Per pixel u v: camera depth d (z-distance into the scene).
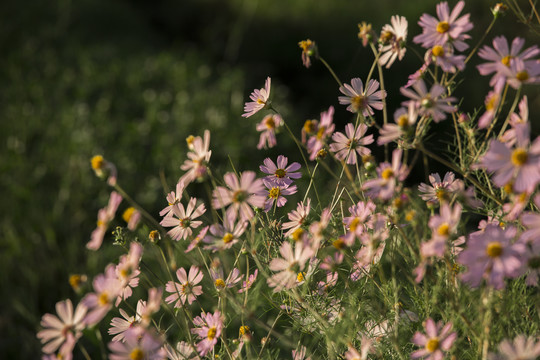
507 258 1.21
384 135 1.28
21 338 2.40
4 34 5.48
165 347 1.40
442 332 1.28
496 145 1.20
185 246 1.61
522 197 1.25
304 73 5.84
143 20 7.04
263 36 6.45
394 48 1.39
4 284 2.62
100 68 5.17
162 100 4.64
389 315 1.39
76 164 3.49
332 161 2.51
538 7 2.99
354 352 1.32
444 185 1.41
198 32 6.91
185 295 1.45
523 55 1.29
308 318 1.43
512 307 1.30
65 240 2.96
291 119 4.43
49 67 4.96
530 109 2.37
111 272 1.28
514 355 1.19
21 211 3.09
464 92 3.81
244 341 1.39
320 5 6.73
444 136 3.07
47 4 6.11
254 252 1.36
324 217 1.35
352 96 1.42
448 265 1.31
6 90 4.54
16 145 3.65
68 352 1.25
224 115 4.38
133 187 3.41
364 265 1.37
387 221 1.37
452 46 1.35
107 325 2.18
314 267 1.40
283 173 1.49
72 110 4.17
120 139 3.96
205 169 1.38
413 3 6.09
